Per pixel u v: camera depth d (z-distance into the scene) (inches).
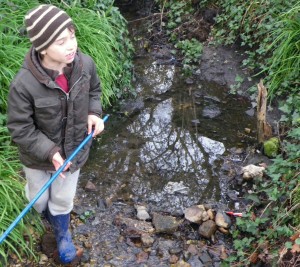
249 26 109.0
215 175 82.1
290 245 60.3
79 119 53.4
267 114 92.0
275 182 73.4
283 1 104.5
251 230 67.4
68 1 103.0
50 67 49.5
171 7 124.1
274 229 64.9
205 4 120.0
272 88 94.7
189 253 67.2
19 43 89.8
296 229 63.0
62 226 62.2
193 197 77.7
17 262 64.1
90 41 95.9
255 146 87.0
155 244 68.6
